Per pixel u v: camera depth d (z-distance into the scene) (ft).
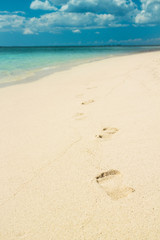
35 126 10.08
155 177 6.05
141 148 7.50
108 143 8.05
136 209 5.04
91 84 18.98
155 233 4.46
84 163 6.91
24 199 5.55
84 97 14.52
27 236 4.54
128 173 6.29
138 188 5.69
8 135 9.29
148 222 4.70
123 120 9.88
